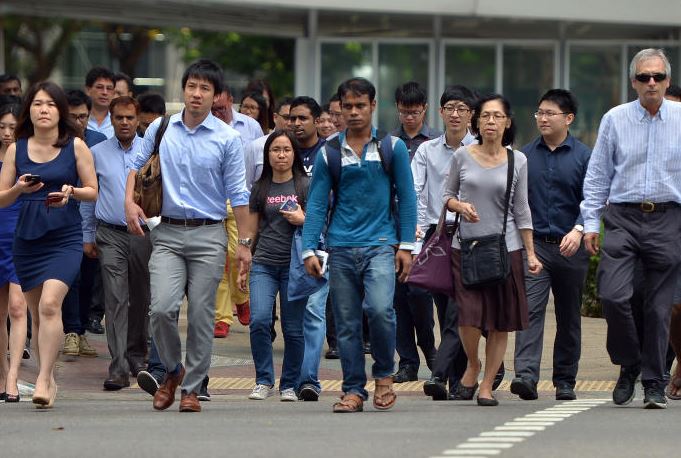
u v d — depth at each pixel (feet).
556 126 87.10
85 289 112.47
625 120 81.25
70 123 83.41
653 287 81.25
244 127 116.26
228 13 184.65
